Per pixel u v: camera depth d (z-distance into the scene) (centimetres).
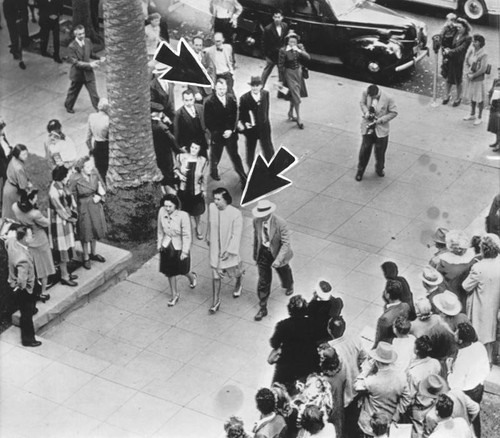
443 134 2205
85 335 1683
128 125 1850
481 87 2194
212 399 1547
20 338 1641
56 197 1672
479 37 2167
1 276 1639
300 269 1819
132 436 1473
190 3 2591
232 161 1991
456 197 2012
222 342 1664
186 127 1920
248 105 1948
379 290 1769
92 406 1527
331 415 1365
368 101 1998
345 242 1891
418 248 1873
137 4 1803
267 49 2295
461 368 1430
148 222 1897
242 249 1866
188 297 1758
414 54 2394
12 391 1545
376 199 2006
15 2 2417
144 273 1819
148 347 1656
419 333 1439
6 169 1920
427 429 1319
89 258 1769
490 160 2120
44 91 2373
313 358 1466
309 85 2395
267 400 1302
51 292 1708
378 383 1352
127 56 1817
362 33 2383
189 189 1823
